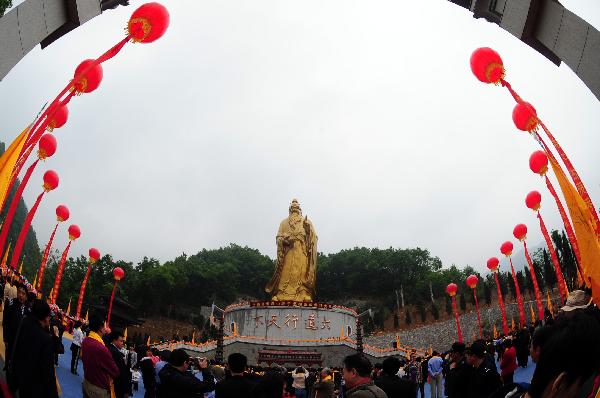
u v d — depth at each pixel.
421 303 107.00
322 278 127.94
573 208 13.55
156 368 17.83
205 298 117.69
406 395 9.43
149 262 116.44
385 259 123.06
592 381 3.28
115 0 13.47
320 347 55.41
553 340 3.43
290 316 58.88
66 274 89.62
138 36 12.46
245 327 59.84
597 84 12.31
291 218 65.62
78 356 23.23
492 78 14.22
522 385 4.46
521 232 33.41
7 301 10.90
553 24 13.10
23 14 11.51
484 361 10.45
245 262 132.00
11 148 11.56
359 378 8.27
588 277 12.95
